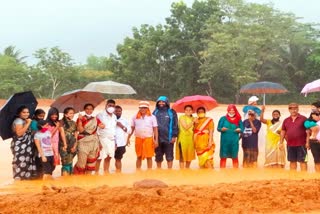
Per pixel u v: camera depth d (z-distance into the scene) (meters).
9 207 8.02
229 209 8.02
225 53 59.53
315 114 13.46
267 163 14.41
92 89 13.91
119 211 7.86
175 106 15.07
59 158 12.73
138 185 9.22
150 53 63.91
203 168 14.25
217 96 64.75
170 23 65.75
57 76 65.06
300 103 64.12
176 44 63.78
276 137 14.30
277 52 66.50
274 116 14.52
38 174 12.37
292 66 65.75
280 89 15.52
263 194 8.65
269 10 64.56
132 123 14.27
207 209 7.98
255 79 60.66
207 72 60.88
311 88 15.05
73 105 14.30
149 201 8.09
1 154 17.25
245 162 14.64
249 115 14.61
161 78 65.44
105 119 13.52
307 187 9.13
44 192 8.80
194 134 14.41
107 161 13.58
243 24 63.03
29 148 12.16
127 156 17.12
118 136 13.73
